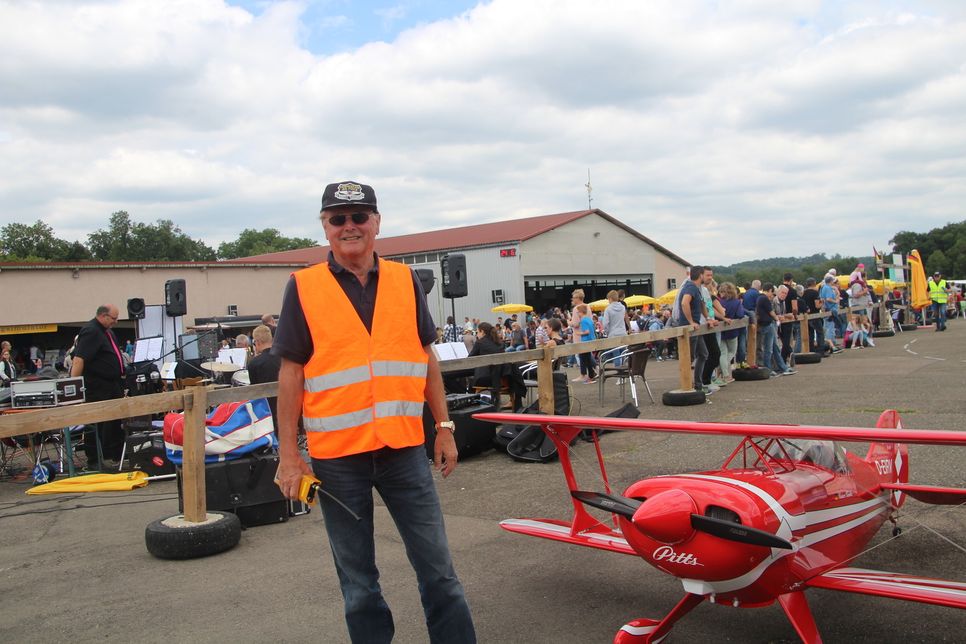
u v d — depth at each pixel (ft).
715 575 10.00
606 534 13.61
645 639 10.94
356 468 9.03
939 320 74.23
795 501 10.57
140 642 11.99
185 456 16.84
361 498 9.10
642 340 31.30
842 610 12.26
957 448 21.79
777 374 42.37
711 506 10.16
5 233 235.40
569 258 119.14
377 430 8.92
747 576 9.98
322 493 9.08
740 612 12.43
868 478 13.32
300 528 18.53
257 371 25.76
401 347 9.25
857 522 12.44
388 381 9.07
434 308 114.62
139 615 13.14
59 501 23.09
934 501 14.25
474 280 114.32
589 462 23.50
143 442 25.66
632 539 10.87
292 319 9.12
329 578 14.65
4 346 46.62
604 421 12.40
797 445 12.30
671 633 11.66
